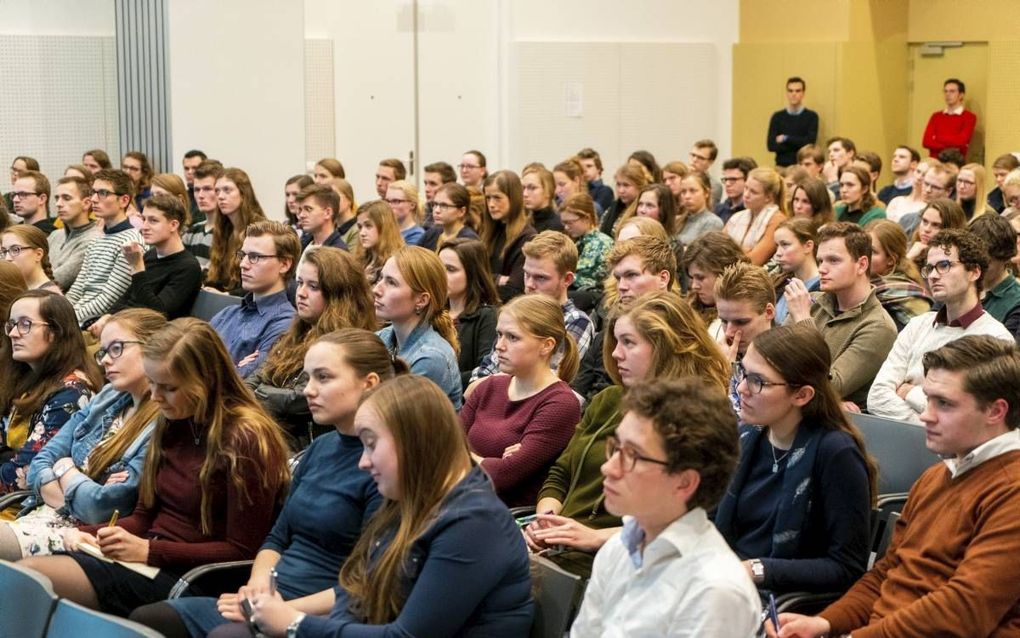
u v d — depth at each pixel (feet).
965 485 9.26
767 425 10.01
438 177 30.45
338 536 10.05
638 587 7.70
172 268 20.92
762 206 25.00
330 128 38.96
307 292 15.06
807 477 9.72
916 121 42.78
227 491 10.87
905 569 9.42
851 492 9.62
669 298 11.07
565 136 41.63
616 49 41.98
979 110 40.96
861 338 15.19
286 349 15.26
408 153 40.14
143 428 12.09
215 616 9.80
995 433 9.15
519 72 40.73
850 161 35.68
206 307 20.93
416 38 39.83
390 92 39.68
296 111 34.17
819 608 9.82
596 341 15.61
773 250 24.26
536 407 12.48
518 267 23.24
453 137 40.65
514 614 8.64
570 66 41.39
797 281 14.74
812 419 9.86
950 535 9.20
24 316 13.74
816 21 41.93
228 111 33.37
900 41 42.57
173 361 10.80
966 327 14.34
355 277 15.15
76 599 10.55
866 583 9.65
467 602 8.41
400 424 8.66
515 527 8.80
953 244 14.19
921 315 15.05
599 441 11.63
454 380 14.34
